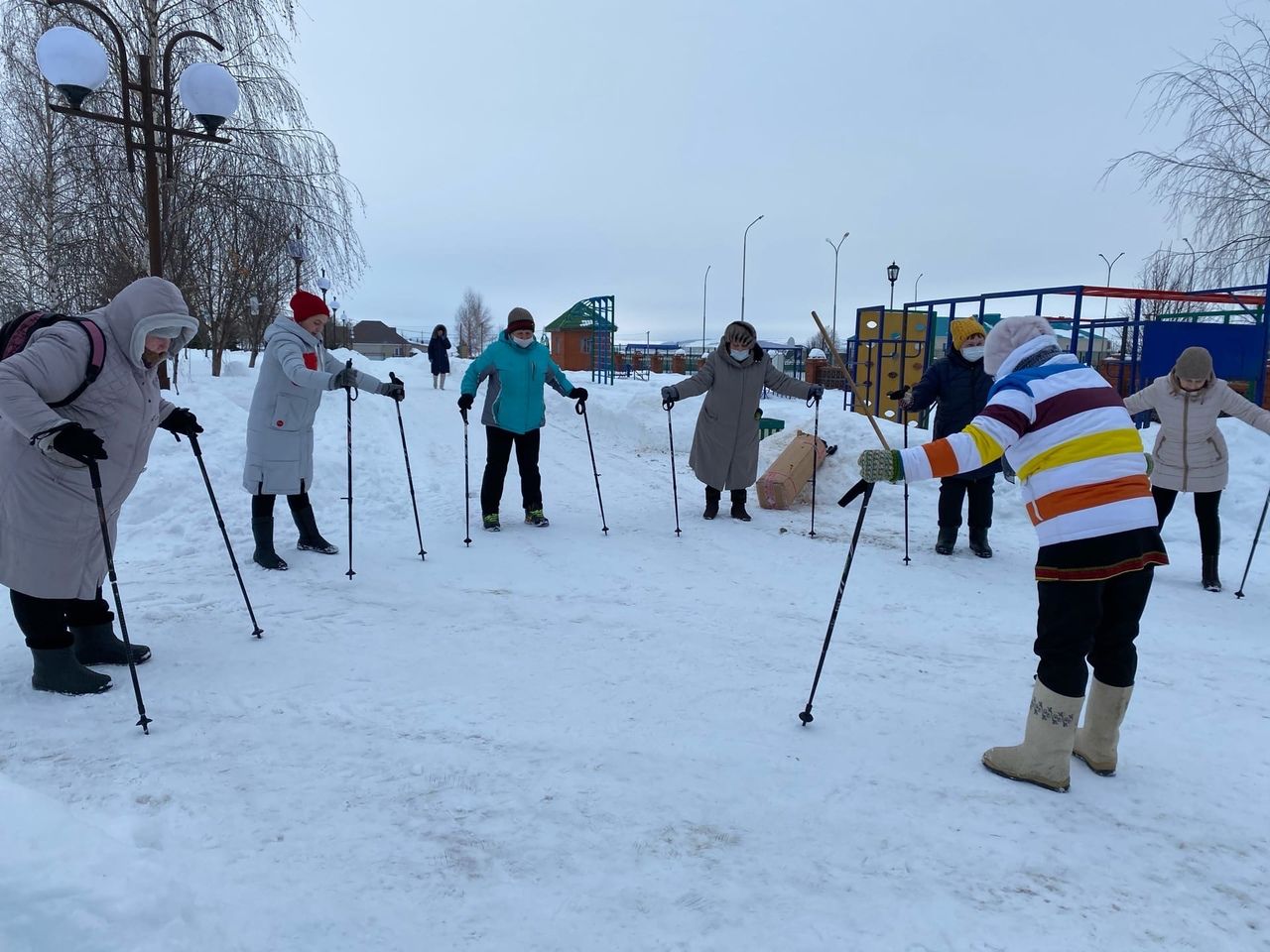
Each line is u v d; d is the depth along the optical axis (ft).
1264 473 23.77
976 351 19.97
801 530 23.07
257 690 10.84
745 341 22.71
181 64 42.83
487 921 6.42
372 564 17.72
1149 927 6.74
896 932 6.51
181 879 6.54
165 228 41.65
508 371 21.08
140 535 18.81
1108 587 9.05
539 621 14.37
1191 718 11.23
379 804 8.10
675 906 6.71
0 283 45.37
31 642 10.34
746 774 9.06
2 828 5.94
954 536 20.70
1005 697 11.65
